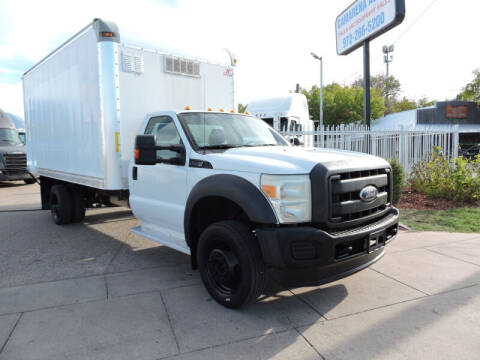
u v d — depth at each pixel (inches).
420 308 139.7
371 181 139.9
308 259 120.6
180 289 160.4
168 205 171.2
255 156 141.7
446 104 1115.9
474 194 343.3
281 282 128.7
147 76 213.8
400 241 228.8
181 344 116.2
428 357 108.7
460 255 200.5
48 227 284.0
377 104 1521.9
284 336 120.7
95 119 210.2
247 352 111.7
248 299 131.0
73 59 233.3
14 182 687.7
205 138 167.9
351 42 458.0
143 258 207.2
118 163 204.1
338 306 142.3
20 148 605.3
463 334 121.2
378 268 182.2
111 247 229.1
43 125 296.7
